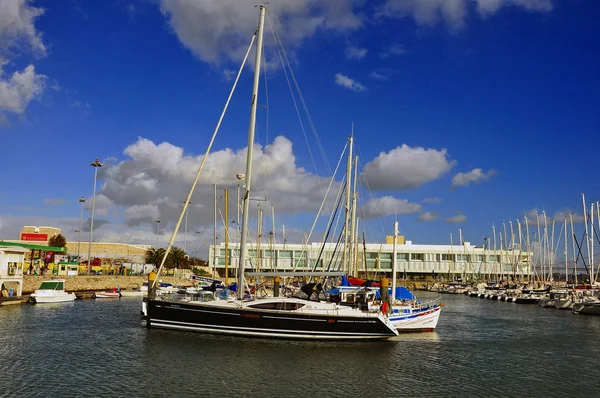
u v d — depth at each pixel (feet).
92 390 78.33
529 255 406.41
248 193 123.85
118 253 487.61
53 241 401.70
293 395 78.54
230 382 84.17
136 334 124.16
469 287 408.05
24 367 91.40
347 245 189.26
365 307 124.98
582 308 218.18
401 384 86.43
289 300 118.01
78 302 220.84
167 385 81.66
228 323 116.88
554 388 86.43
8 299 191.52
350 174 190.49
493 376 93.97
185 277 363.15
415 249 516.32
